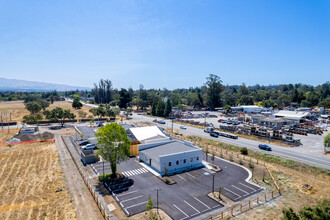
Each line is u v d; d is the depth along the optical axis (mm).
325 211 20297
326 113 133750
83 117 116375
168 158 44281
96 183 38250
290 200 32656
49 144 65750
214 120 116938
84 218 27750
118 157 39219
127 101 161750
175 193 34625
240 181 39469
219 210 29906
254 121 105750
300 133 78125
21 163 48469
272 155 52062
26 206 30469
